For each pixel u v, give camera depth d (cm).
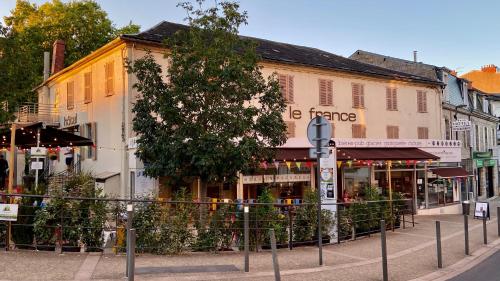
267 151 1278
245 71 1217
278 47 2519
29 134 1513
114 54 1948
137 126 1212
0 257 889
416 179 2420
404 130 2648
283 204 1142
